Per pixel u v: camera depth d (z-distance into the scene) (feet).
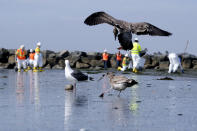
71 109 37.01
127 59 119.24
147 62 144.46
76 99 44.57
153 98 46.34
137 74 100.42
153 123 30.53
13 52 153.28
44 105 39.55
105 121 31.04
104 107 38.42
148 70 125.18
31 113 34.65
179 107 39.29
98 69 135.33
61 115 33.68
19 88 57.31
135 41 109.09
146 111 36.37
